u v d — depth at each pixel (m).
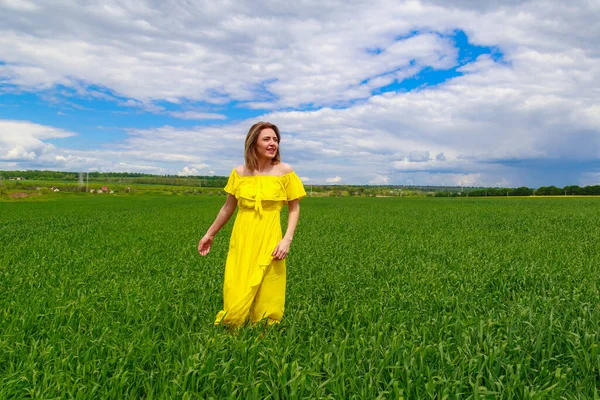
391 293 5.80
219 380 3.25
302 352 3.76
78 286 6.47
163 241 12.80
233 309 4.30
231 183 4.68
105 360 3.51
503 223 19.17
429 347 3.59
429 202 55.00
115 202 53.59
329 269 7.98
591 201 52.47
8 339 3.94
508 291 6.14
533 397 2.80
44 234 14.89
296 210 4.73
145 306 5.09
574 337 3.71
